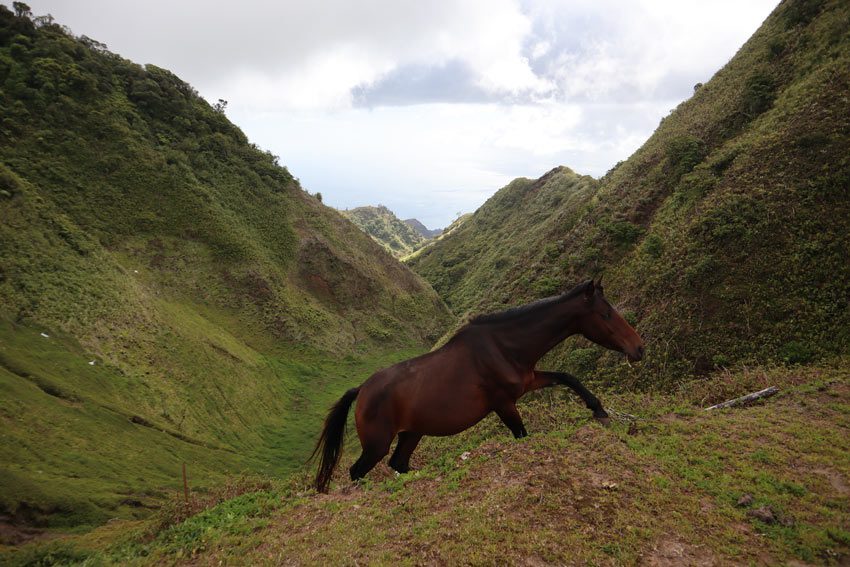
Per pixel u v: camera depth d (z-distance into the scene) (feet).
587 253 98.17
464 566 12.22
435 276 353.31
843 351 43.98
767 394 27.78
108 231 179.83
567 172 362.74
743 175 72.59
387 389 18.04
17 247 134.31
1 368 99.35
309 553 14.05
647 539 12.69
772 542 12.65
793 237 57.47
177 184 207.62
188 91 265.13
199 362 142.72
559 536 12.85
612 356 66.33
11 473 76.13
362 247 265.34
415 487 17.30
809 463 17.34
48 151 186.50
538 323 17.95
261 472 109.81
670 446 18.58
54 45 215.92
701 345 56.44
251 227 226.99
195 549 15.93
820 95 73.77
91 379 112.78
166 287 178.40
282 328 194.59
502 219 383.86
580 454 16.75
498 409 18.31
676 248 73.15
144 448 99.76
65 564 38.81
